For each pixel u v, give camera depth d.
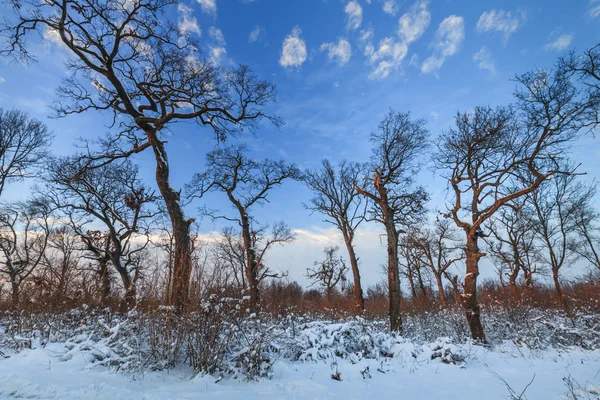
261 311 9.67
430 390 6.00
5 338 7.20
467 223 13.72
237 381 5.86
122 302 9.75
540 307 17.38
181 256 7.55
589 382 6.17
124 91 12.21
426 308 19.53
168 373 5.96
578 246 21.88
